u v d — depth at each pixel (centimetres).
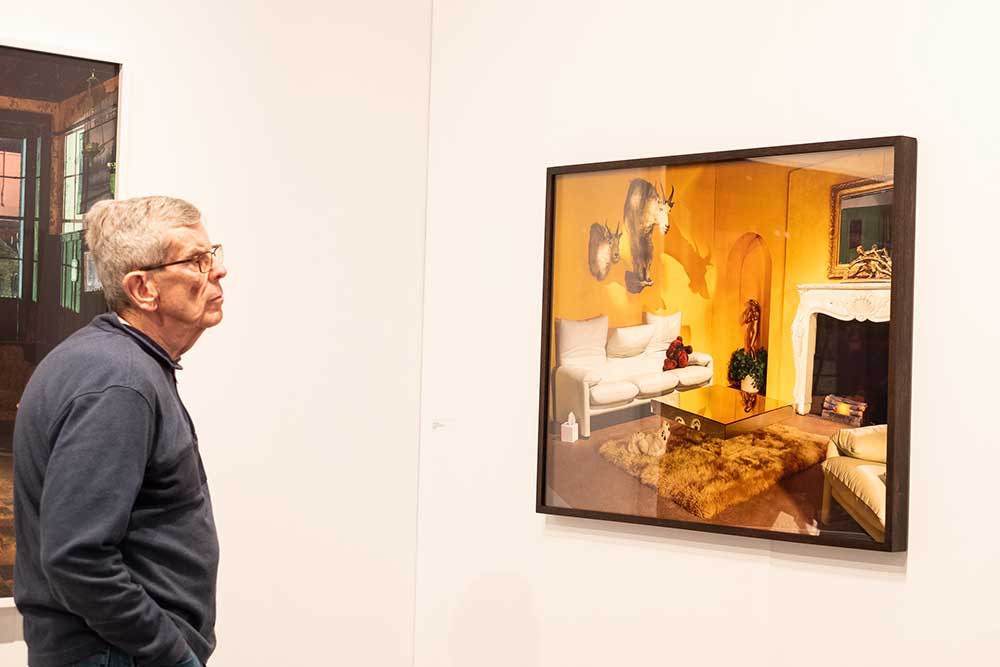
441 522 352
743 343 292
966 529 262
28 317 284
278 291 330
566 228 321
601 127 321
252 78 325
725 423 295
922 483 269
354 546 346
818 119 285
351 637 347
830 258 279
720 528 294
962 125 264
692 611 304
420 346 356
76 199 291
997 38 259
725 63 300
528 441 333
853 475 274
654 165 306
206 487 231
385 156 352
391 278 353
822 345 280
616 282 313
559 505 322
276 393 330
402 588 356
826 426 279
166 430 214
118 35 301
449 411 350
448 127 354
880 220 271
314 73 337
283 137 331
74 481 198
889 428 267
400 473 355
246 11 323
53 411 206
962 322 263
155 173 307
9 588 281
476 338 345
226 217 320
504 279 339
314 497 338
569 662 325
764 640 292
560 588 327
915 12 271
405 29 356
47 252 287
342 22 343
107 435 201
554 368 322
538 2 335
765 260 289
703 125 304
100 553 198
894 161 268
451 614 349
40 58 286
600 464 315
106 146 296
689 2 307
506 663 337
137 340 218
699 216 300
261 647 330
